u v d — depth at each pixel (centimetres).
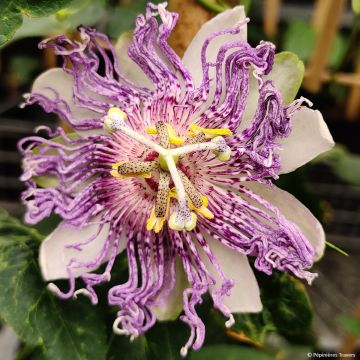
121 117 16
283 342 26
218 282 16
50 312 17
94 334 18
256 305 16
